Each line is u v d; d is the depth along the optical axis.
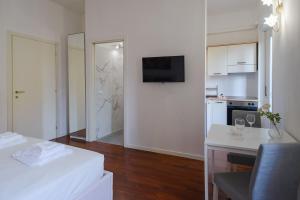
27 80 3.71
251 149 1.58
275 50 2.44
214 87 5.05
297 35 1.64
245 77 4.77
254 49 4.39
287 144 1.23
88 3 3.82
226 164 2.87
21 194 1.09
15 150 1.71
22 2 3.59
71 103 4.41
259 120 2.41
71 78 4.39
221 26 4.79
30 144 1.86
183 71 3.08
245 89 4.78
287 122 1.94
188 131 3.18
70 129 4.40
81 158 1.58
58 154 1.60
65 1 4.13
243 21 4.57
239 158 2.00
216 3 4.15
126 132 3.64
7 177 1.26
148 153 3.36
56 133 4.32
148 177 2.53
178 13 3.12
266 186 1.26
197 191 2.22
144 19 3.35
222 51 4.65
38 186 1.17
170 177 2.53
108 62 4.54
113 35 3.62
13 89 3.49
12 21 3.44
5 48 3.35
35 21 3.82
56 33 4.23
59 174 1.32
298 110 1.63
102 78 4.37
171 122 3.29
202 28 2.98
